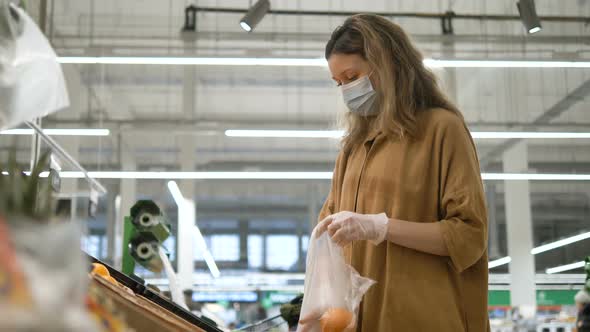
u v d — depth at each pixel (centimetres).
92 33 941
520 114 1160
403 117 163
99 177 1108
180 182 1415
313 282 153
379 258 159
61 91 122
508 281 1295
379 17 174
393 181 161
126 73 1141
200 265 1834
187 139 1336
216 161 1566
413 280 153
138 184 1412
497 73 1098
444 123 162
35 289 49
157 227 279
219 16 1012
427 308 151
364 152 170
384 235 150
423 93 169
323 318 147
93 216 464
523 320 956
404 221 152
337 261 153
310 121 1316
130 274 278
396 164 162
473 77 1091
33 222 64
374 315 156
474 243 151
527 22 754
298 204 1852
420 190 159
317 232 156
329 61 173
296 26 1030
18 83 114
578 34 988
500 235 1541
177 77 1172
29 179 93
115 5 956
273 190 1764
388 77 164
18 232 54
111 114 1152
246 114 1318
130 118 1241
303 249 1873
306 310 151
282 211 1858
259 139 1468
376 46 166
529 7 754
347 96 169
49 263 52
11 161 96
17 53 116
